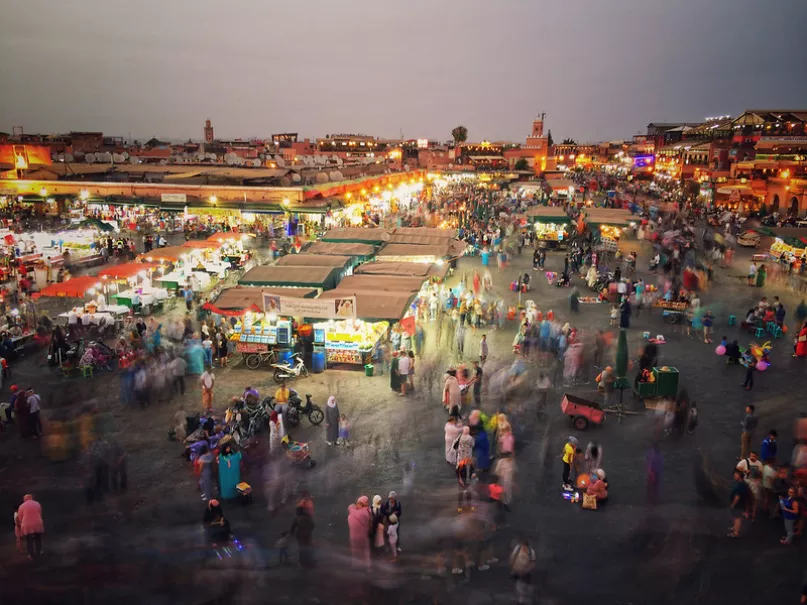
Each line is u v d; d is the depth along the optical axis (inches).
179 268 1314.0
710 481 560.4
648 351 827.4
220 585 432.5
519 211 2485.2
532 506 528.4
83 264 1443.2
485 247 1737.2
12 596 421.1
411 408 729.6
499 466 525.7
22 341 928.9
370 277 1032.8
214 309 879.7
